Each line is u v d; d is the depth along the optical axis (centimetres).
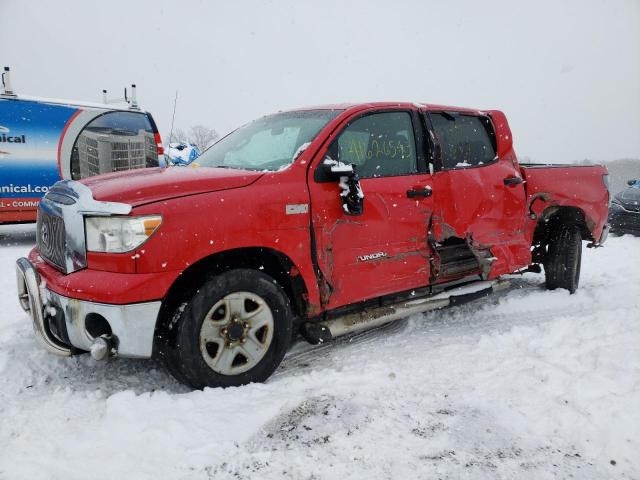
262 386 318
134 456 243
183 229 293
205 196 308
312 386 319
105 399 308
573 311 505
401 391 311
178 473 233
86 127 979
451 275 431
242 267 322
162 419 273
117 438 258
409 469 235
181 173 346
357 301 372
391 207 383
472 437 261
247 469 236
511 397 298
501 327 448
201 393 302
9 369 345
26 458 241
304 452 249
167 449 249
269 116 461
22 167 909
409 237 396
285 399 299
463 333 431
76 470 232
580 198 540
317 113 408
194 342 299
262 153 392
